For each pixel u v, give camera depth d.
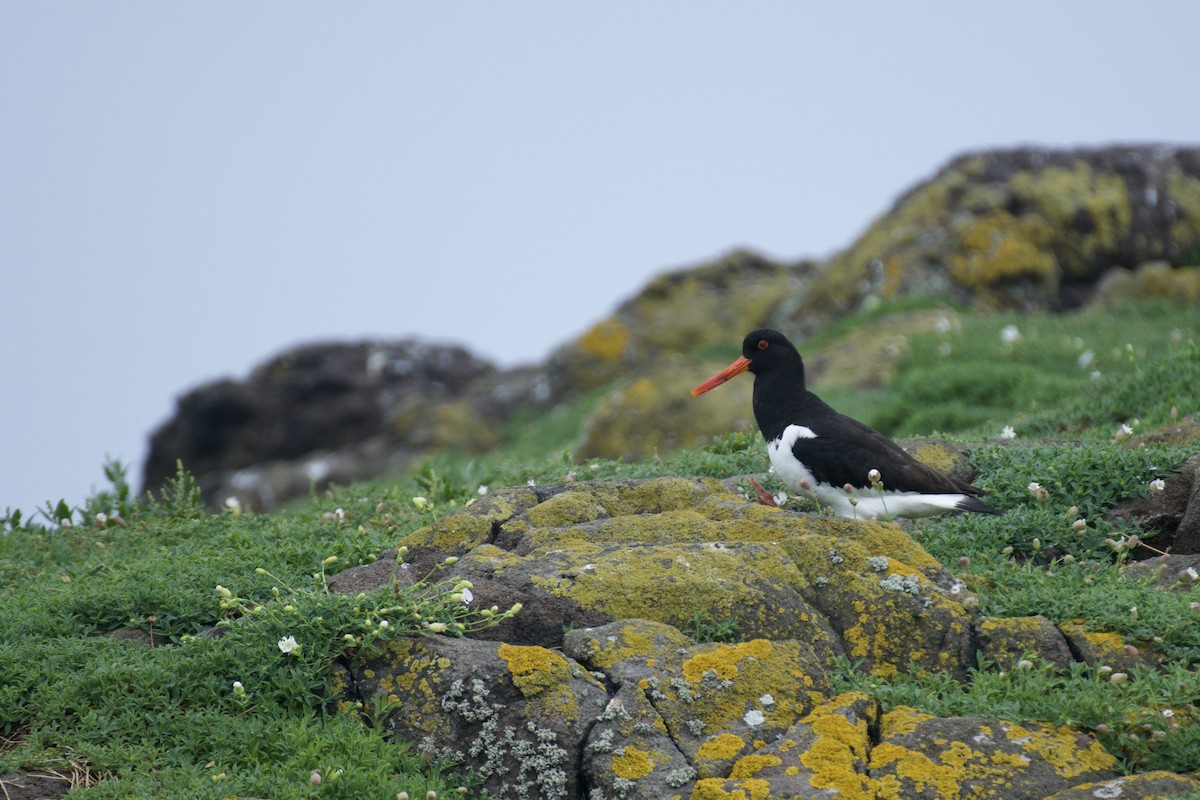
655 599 10.91
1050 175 38.03
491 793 9.77
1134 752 9.47
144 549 15.40
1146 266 36.00
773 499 14.19
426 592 11.22
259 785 9.52
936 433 17.66
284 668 10.56
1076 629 10.75
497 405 45.56
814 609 10.98
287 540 14.52
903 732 9.49
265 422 47.91
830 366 32.56
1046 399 25.31
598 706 9.89
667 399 33.06
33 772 9.79
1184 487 13.55
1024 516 13.20
